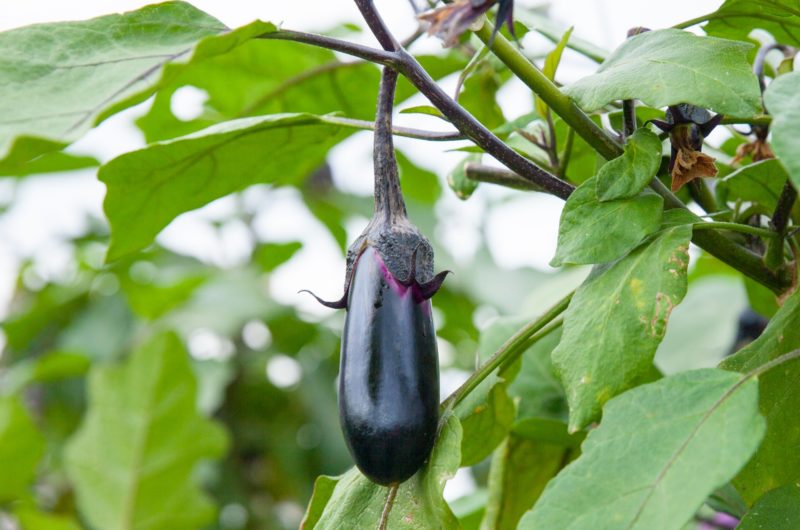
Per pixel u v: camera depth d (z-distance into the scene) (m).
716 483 0.93
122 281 2.38
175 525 1.84
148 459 1.81
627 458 0.97
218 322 2.26
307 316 2.34
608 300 1.02
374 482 1.03
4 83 1.02
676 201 1.08
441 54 1.44
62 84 1.03
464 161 1.26
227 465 2.28
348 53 1.05
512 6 0.97
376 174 1.06
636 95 1.01
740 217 1.17
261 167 1.23
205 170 1.21
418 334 1.03
